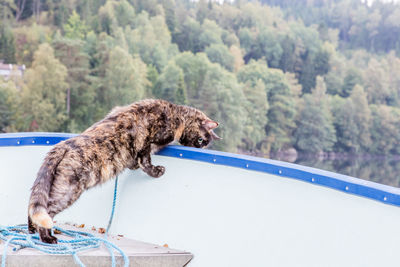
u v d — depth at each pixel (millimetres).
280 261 2305
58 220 3121
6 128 62969
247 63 93625
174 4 96438
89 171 2555
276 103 78750
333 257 2080
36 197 2270
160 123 3096
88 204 3125
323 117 77875
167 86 74438
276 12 103000
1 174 3049
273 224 2373
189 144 3557
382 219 1897
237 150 72438
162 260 2426
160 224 2854
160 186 2938
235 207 2566
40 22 81688
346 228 2043
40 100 65375
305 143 77938
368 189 1948
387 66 86625
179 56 79188
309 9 105500
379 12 98688
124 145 2807
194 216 2734
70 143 2570
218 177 2689
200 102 73625
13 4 79375
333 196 2115
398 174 68438
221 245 2572
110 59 72375
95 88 70938
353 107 79250
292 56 92250
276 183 2395
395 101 84938
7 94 63156
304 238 2219
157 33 87875
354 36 99938
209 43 92312
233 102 72562
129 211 3010
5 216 3018
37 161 3145
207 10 98625
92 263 2197
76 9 84500
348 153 78625
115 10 88000
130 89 71250
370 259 1933
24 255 2104
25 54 75125
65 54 71125
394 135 78312
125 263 2188
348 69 87375
